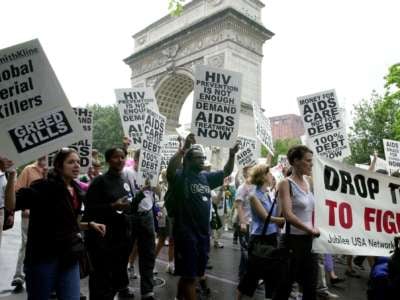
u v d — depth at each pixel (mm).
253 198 5250
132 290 6543
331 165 4367
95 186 4871
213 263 9133
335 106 8125
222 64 31281
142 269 5918
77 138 4102
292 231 4094
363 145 29016
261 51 33906
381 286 3615
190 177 4793
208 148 13867
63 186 3596
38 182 3547
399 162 10797
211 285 6941
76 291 3508
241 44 32031
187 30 34250
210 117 5949
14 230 14961
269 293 4453
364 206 4402
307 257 4055
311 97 8273
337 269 8898
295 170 4293
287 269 4070
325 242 4098
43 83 4074
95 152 8000
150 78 39156
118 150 5027
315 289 4090
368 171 4523
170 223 7777
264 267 4297
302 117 8266
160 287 6660
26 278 3451
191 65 34344
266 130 8977
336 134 8047
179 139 5551
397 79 18406
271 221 5035
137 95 8961
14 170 3562
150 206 6176
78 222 3910
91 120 6930
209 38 32812
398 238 3514
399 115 21719
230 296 6219
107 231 4699
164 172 10898
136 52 40062
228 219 16172
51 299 5664
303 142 9703
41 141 3990
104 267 4625
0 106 3939
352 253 4156
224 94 6051
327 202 4234
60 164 3629
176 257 4621
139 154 7309
